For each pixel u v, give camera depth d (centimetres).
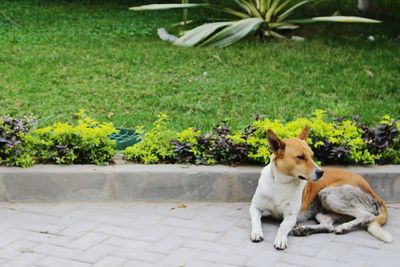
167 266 580
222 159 731
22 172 705
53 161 733
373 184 717
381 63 1127
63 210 689
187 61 1135
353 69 1102
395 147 752
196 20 1370
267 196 643
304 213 662
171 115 912
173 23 1389
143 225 656
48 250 606
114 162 738
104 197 712
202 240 627
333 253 602
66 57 1148
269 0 1270
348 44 1239
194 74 1078
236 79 1055
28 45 1213
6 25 1336
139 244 618
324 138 736
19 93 980
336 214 661
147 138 752
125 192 712
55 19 1407
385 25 1391
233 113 916
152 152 743
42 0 1584
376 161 743
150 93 991
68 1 1588
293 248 612
